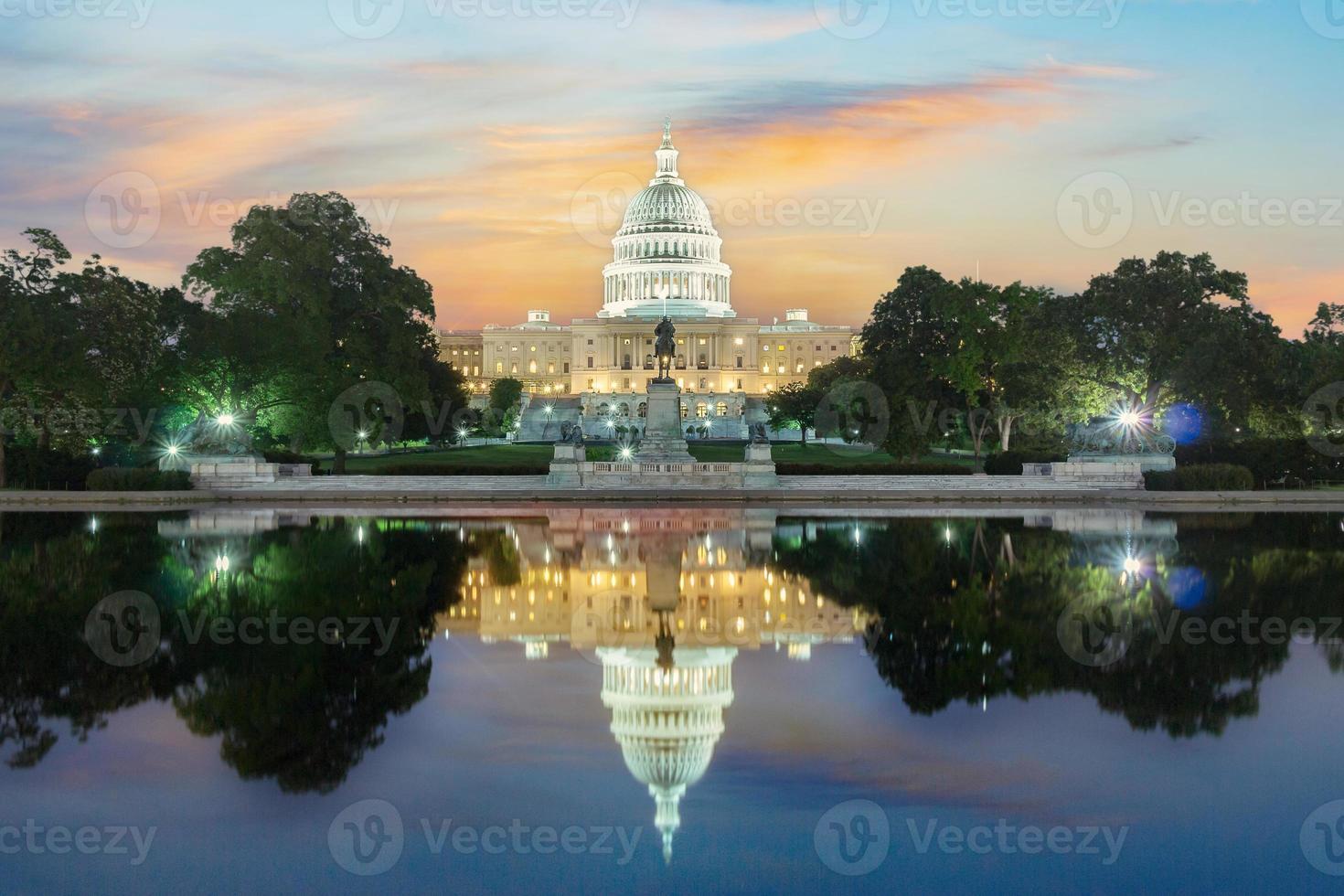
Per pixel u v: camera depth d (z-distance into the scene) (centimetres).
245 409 8906
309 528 5306
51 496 7350
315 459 10025
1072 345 9681
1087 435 8788
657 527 5453
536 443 15875
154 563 3994
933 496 7525
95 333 8325
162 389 8825
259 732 2116
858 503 7269
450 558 4191
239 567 3912
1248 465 8800
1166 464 8538
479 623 3002
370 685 2417
